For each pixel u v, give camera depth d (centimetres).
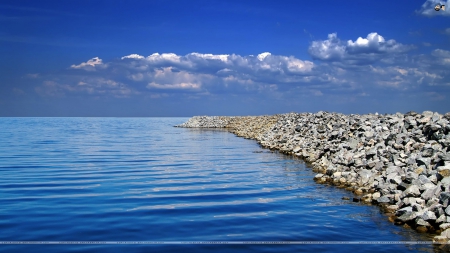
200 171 1783
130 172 1756
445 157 1173
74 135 4731
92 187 1388
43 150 2808
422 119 1700
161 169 1853
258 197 1227
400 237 838
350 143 1819
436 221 885
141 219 977
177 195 1257
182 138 4125
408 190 1043
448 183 1017
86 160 2208
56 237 842
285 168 1864
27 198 1206
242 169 1842
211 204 1135
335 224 934
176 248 776
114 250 765
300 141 2542
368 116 2312
